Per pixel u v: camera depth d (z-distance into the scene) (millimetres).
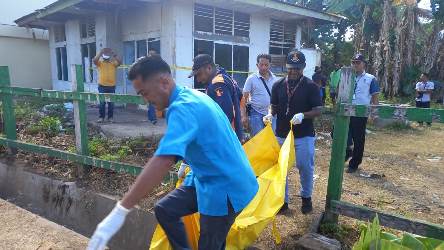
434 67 18328
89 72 14070
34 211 5277
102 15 12453
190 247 2600
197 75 3611
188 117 2035
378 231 2686
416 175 5926
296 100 3771
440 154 7516
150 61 2137
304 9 12469
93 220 4633
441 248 2734
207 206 2305
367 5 16328
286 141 3414
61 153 5277
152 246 2957
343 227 3578
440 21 16969
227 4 10875
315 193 4734
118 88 12656
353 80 3250
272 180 3094
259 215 2869
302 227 3645
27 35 17094
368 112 3080
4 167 5953
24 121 8672
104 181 4941
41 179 5301
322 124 10102
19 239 3758
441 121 2646
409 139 9258
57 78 16781
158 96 2186
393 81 16953
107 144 6527
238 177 2270
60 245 3650
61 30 15836
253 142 3459
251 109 5105
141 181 1878
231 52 11938
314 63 14328
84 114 4988
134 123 9000
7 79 5988
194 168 2281
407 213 4227
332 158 3412
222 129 2215
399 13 15852
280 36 13688
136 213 4113
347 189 5059
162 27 10750
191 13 10664
